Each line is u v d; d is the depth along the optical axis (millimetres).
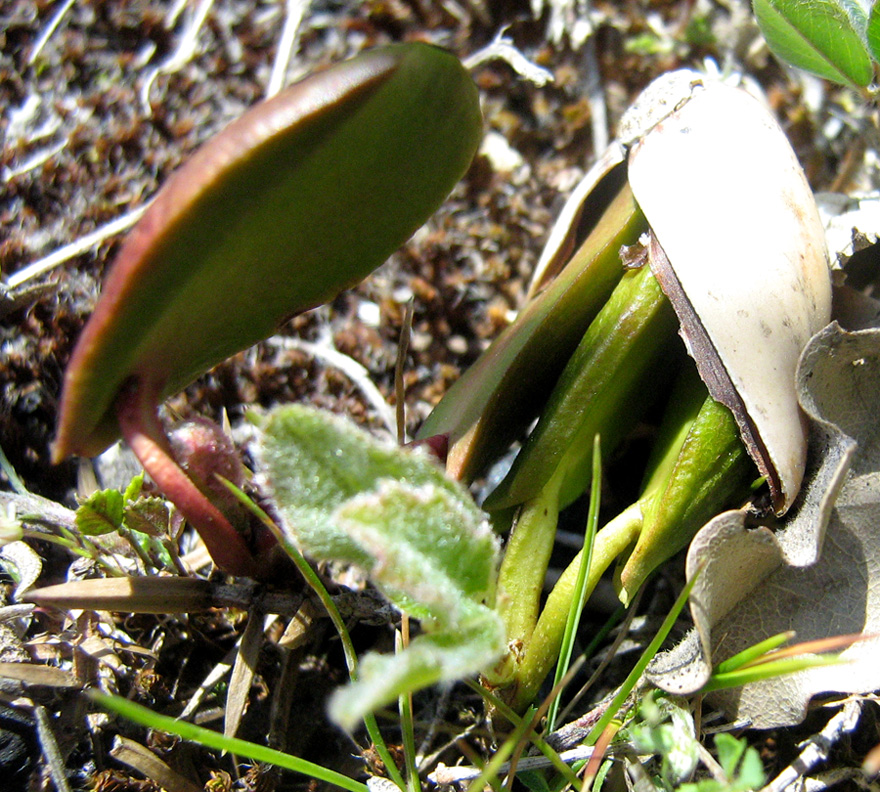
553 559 59
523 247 70
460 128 45
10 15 76
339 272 47
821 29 55
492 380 49
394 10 76
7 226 69
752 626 45
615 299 48
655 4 76
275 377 66
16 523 51
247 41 75
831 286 48
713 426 45
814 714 48
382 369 67
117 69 74
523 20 77
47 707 47
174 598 48
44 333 66
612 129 75
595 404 48
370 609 50
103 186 70
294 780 49
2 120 73
